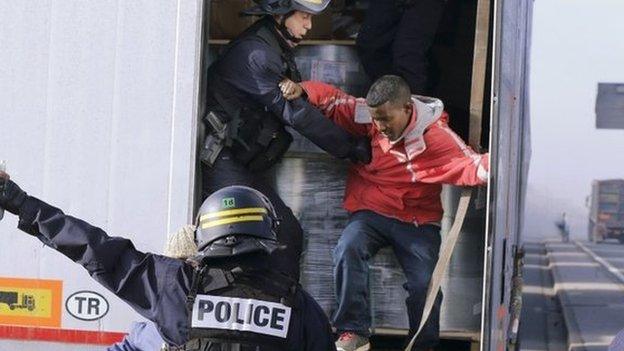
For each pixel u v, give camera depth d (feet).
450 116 26.27
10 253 21.07
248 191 16.65
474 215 23.07
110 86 20.92
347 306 22.65
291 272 22.84
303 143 23.67
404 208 22.86
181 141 20.84
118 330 20.98
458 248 23.06
